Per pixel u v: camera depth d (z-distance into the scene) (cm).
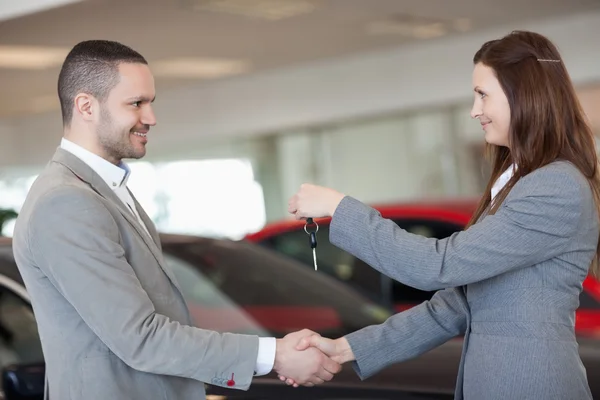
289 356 267
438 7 925
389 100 1210
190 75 1282
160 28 933
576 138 250
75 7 803
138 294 247
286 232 612
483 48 258
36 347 344
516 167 255
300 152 1333
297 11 902
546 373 239
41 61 1074
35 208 246
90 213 245
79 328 250
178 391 263
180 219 1455
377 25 1013
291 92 1307
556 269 243
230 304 402
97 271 242
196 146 1428
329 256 593
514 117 248
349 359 284
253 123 1351
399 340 285
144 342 244
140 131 270
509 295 245
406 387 315
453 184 1187
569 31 1031
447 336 287
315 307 406
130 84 263
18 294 348
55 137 1541
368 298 431
